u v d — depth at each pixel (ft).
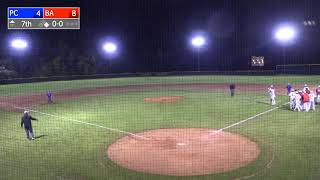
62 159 51.72
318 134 62.13
